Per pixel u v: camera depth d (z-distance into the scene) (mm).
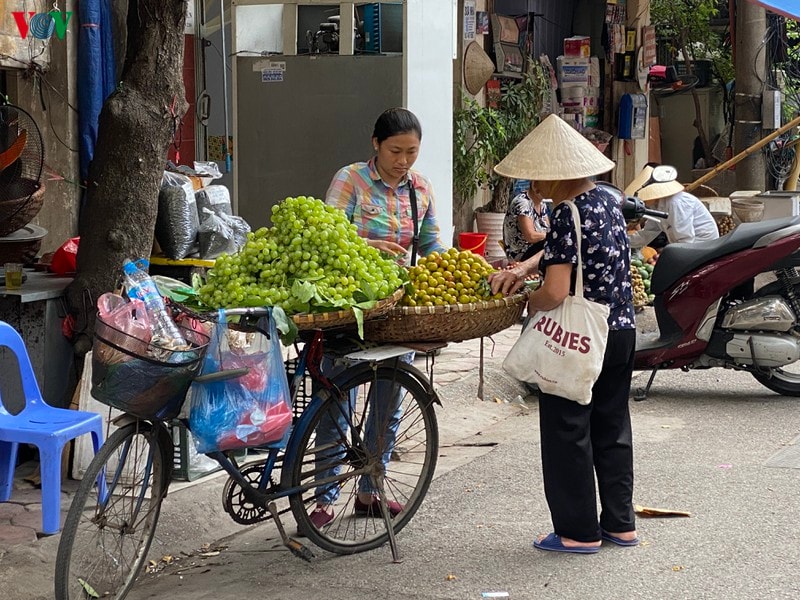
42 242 7598
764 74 15008
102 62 7598
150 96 5605
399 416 4965
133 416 3902
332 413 4492
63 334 5652
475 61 11664
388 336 4418
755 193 14180
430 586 4207
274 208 4289
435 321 4305
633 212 5203
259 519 4383
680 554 4430
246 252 4176
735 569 4250
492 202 12109
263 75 8047
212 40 9102
